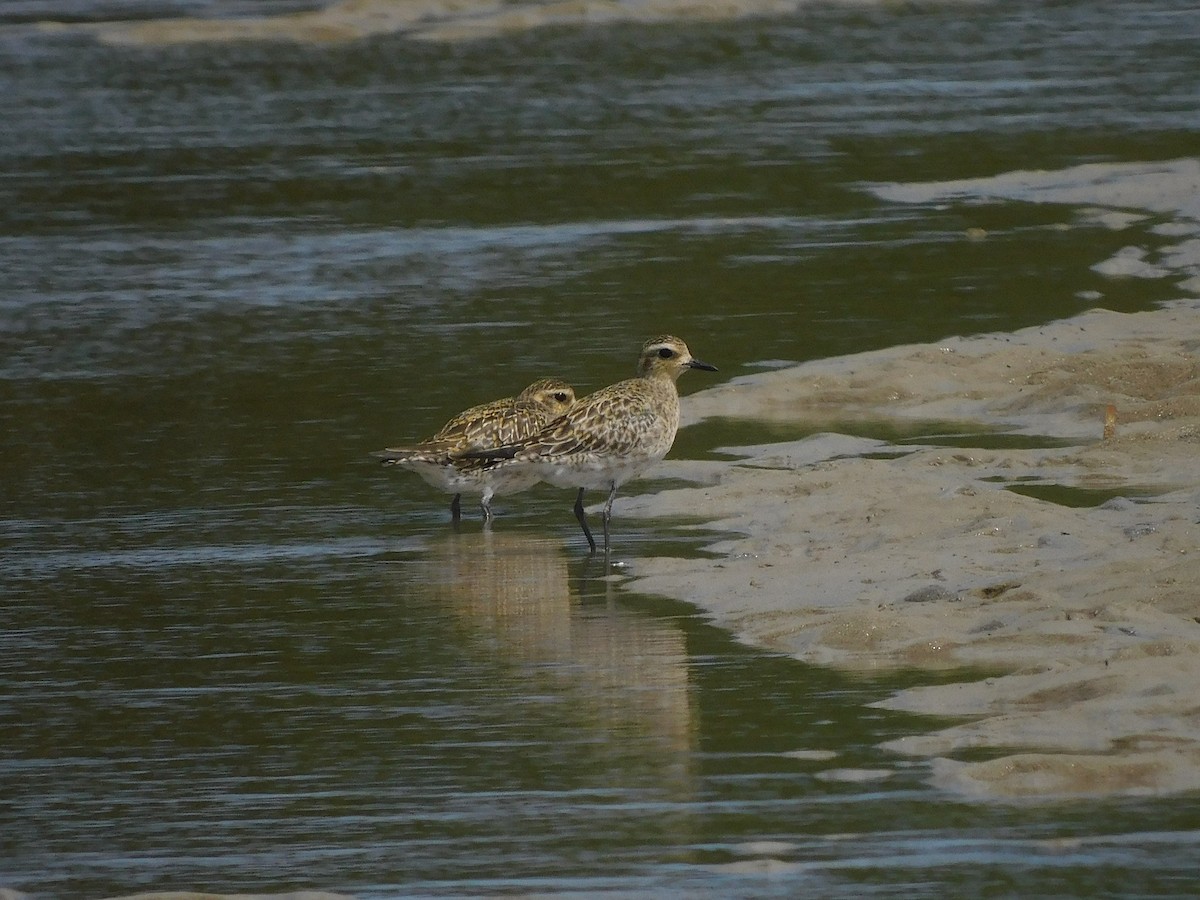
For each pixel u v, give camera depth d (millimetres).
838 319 22562
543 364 21000
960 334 21594
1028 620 12250
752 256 25812
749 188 30031
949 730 10781
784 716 11266
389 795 10469
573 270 25406
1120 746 10383
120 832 10133
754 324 22484
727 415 19000
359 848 9812
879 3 49469
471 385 20281
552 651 12695
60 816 10367
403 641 13055
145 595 14266
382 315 23438
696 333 22172
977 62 41188
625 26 46188
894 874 9258
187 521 16250
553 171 31484
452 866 9570
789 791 10242
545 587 14125
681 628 13008
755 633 12781
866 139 33344
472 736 11258
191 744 11344
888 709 11266
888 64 41250
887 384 19500
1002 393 19203
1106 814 9773
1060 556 13531
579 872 9438
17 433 19156
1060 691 11062
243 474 17672
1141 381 18984
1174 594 12320
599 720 11414
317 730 11461
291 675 12477
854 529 14805
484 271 25469
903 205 28531
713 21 46875
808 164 31531
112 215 29203
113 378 21109
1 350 22344
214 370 21297
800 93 37938
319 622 13531
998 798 10000
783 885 9203
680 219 28141
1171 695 10820
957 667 11805
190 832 10117
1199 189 28234
